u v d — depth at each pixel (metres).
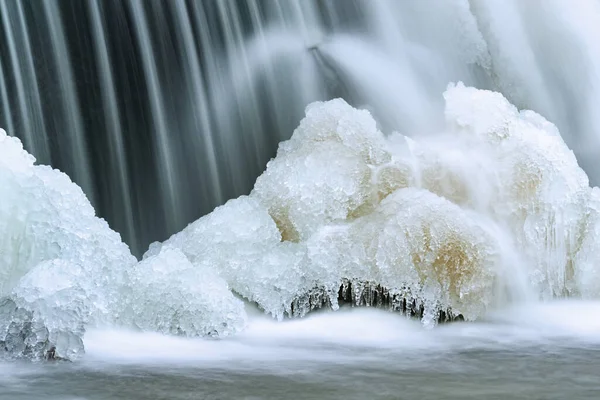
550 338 8.16
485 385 6.11
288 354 7.37
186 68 12.44
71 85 11.62
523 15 13.53
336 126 10.45
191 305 8.19
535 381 6.25
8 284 7.98
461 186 9.98
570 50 13.48
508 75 13.34
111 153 11.77
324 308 9.11
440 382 6.21
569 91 13.36
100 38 11.92
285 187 10.01
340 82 13.09
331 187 9.83
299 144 10.70
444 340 8.08
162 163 12.07
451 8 13.52
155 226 11.92
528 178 9.77
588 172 13.05
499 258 9.19
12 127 11.16
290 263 9.11
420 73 13.30
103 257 8.61
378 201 10.00
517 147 9.98
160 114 12.16
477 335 8.32
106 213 11.64
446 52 13.48
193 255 9.54
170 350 7.54
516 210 9.78
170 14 12.45
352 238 9.14
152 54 12.25
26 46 11.35
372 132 10.38
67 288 7.11
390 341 8.02
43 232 8.12
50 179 8.45
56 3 11.65
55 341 7.02
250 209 9.71
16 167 8.26
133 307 8.31
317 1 13.36
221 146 12.47
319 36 13.27
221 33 12.72
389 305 8.99
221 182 12.39
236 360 7.09
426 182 10.08
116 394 5.85
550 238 9.78
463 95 10.59
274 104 12.86
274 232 9.62
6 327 6.97
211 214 9.88
